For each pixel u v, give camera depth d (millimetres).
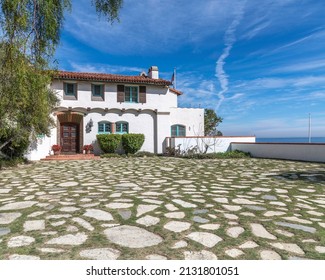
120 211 5477
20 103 8484
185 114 25125
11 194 7277
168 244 3830
